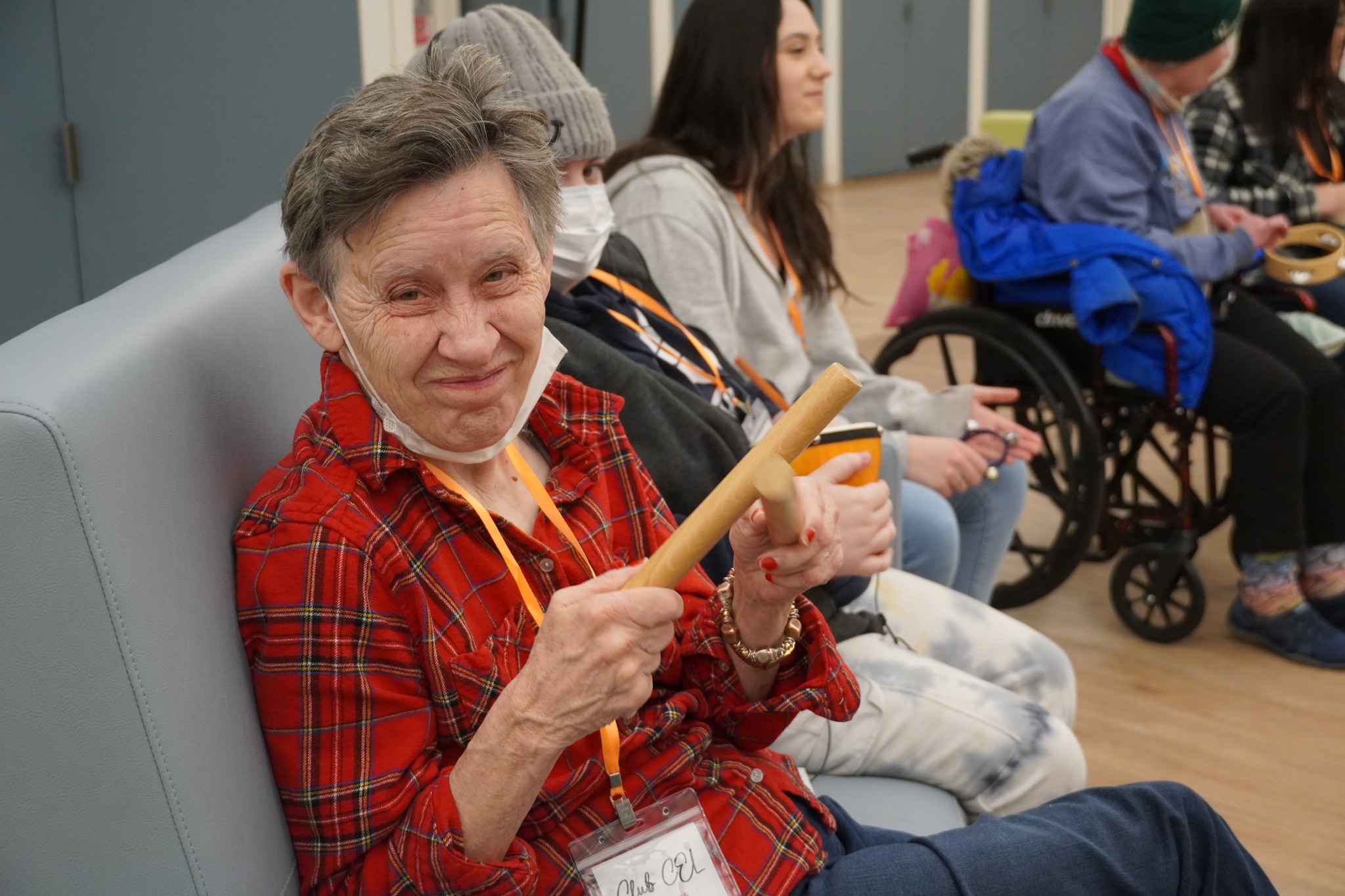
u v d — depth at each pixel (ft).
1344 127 9.83
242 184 8.07
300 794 2.81
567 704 2.60
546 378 3.24
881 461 5.27
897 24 30.58
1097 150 8.17
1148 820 3.49
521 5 14.94
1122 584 8.66
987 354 8.91
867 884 3.22
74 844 2.47
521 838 3.02
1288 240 9.19
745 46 6.17
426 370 2.86
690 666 3.50
